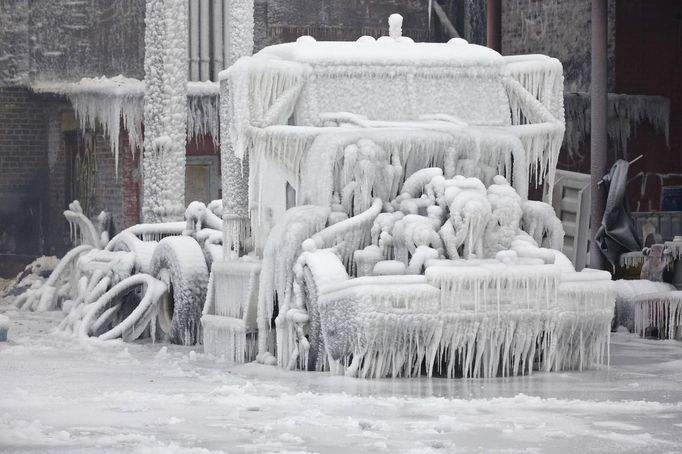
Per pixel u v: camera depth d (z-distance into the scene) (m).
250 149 29.62
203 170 64.69
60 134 70.94
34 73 71.00
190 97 62.97
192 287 34.53
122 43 66.25
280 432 19.33
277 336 28.33
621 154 65.12
